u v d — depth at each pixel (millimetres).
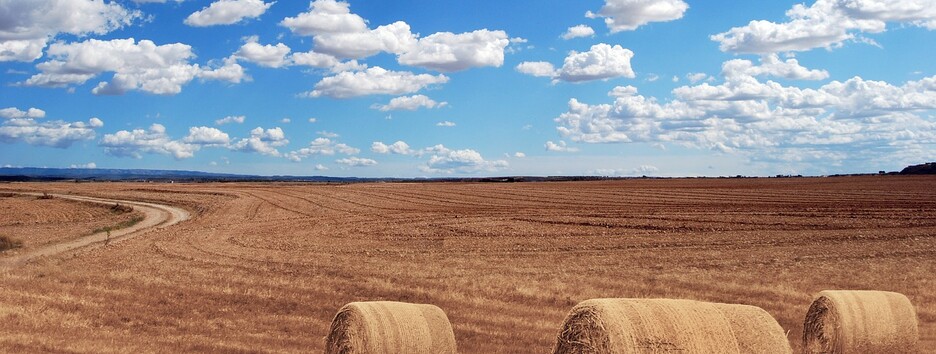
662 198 73438
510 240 39875
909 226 42594
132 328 17844
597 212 55875
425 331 14125
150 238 43062
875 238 37781
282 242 40188
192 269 28359
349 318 14398
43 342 15461
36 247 39500
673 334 10836
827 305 15484
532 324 18578
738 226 44375
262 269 28500
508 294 22688
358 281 25062
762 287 24188
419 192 94250
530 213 56531
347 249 36656
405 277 26047
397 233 44656
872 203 59750
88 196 98812
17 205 79500
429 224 49562
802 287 24312
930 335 16641
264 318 19203
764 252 33500
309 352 15516
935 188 82938
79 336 16500
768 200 67000
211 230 48656
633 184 117250
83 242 42406
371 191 98438
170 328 17906
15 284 22797
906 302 15641
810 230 41750
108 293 21938
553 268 29109
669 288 24062
